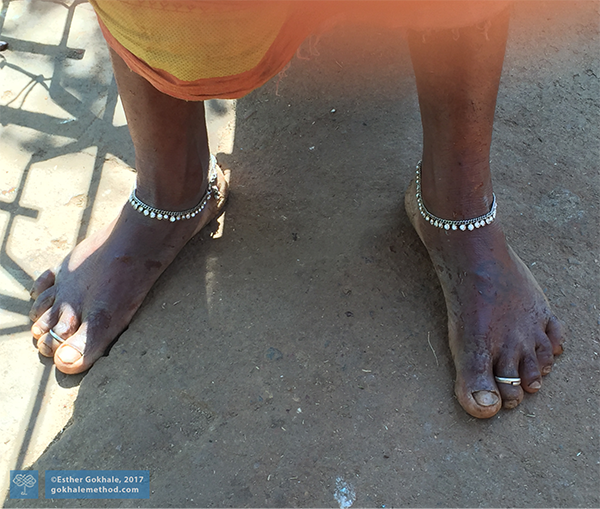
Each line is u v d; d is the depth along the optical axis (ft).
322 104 7.27
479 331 4.86
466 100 4.25
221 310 5.50
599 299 5.41
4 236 6.20
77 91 7.53
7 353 5.40
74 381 5.19
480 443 4.65
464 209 4.94
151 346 5.30
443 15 3.34
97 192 6.57
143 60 3.34
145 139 4.89
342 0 3.20
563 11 8.07
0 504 4.50
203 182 5.69
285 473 4.57
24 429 4.94
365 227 6.06
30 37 8.11
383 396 4.92
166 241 5.57
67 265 5.63
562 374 4.99
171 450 4.73
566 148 6.59
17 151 6.91
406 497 4.42
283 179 6.57
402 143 6.79
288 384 5.02
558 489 4.41
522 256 5.71
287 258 5.86
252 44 3.13
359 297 5.53
